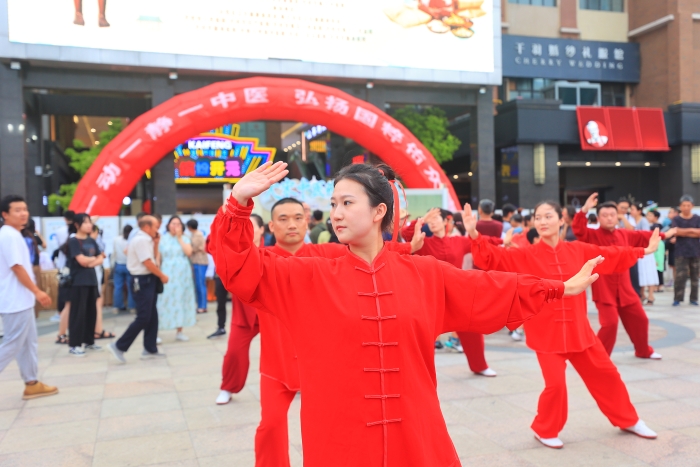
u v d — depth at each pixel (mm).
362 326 1745
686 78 20312
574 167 21578
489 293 1915
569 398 4539
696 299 9391
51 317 9180
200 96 11938
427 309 1842
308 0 13664
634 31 21609
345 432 1723
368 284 1802
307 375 1778
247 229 1726
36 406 4617
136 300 6148
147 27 12625
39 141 14172
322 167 19109
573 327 3549
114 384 5266
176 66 12836
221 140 17594
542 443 3605
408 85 14992
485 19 14961
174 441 3811
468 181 22969
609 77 21297
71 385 5246
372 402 1726
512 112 17844
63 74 12641
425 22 14516
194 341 7344
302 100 12406
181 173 17328
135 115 15398
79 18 12172
